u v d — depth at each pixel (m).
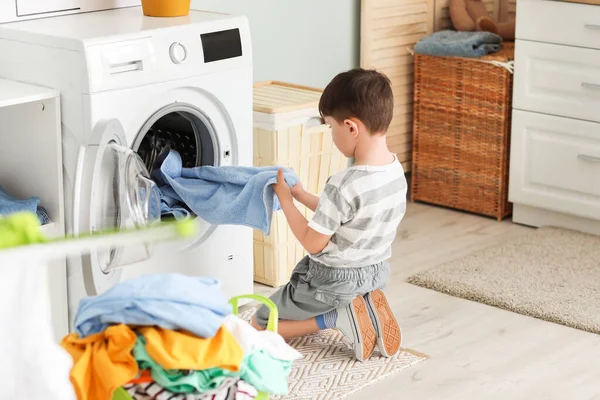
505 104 3.90
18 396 1.16
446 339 2.86
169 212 2.71
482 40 4.03
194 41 2.70
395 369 2.64
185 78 2.68
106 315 1.64
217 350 1.64
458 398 2.47
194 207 2.71
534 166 3.88
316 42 3.93
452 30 4.41
